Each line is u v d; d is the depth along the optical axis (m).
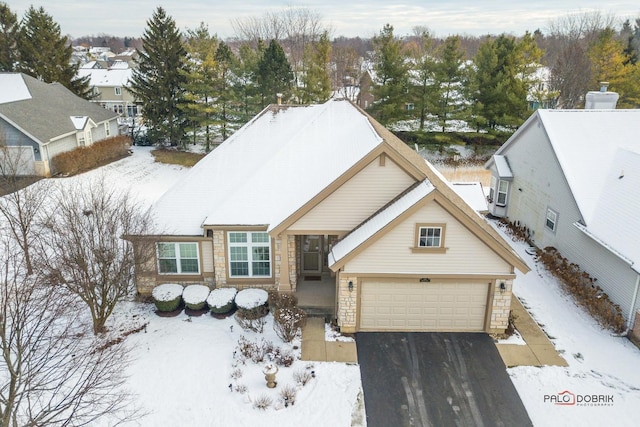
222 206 18.02
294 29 97.94
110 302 16.28
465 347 15.80
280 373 14.40
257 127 21.30
